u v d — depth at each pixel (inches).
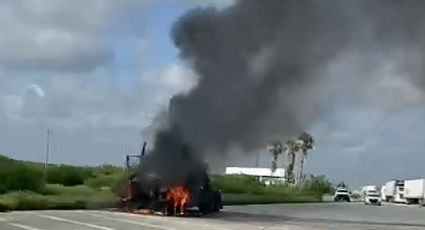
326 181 4719.5
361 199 4544.8
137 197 1460.4
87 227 1009.5
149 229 1012.5
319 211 1988.2
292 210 1984.5
